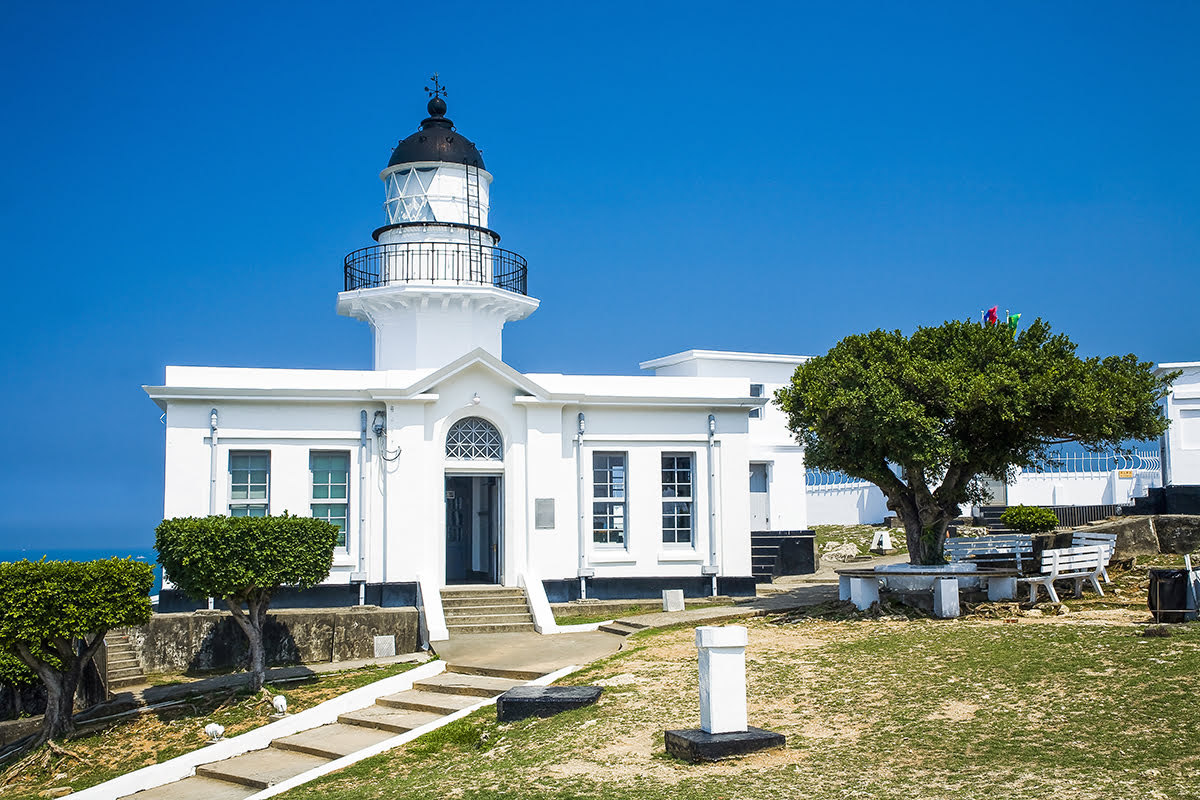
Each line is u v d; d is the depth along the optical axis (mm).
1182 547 24672
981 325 20703
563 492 23875
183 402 22109
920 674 13641
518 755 12234
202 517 19938
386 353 26188
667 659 16625
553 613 22984
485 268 26734
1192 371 28266
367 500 22641
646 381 25031
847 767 10375
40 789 14531
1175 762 9547
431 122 27922
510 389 23656
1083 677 12477
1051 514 26703
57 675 16656
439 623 21016
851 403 19016
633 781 10594
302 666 20219
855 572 19938
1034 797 9062
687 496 24828
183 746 15555
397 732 15148
